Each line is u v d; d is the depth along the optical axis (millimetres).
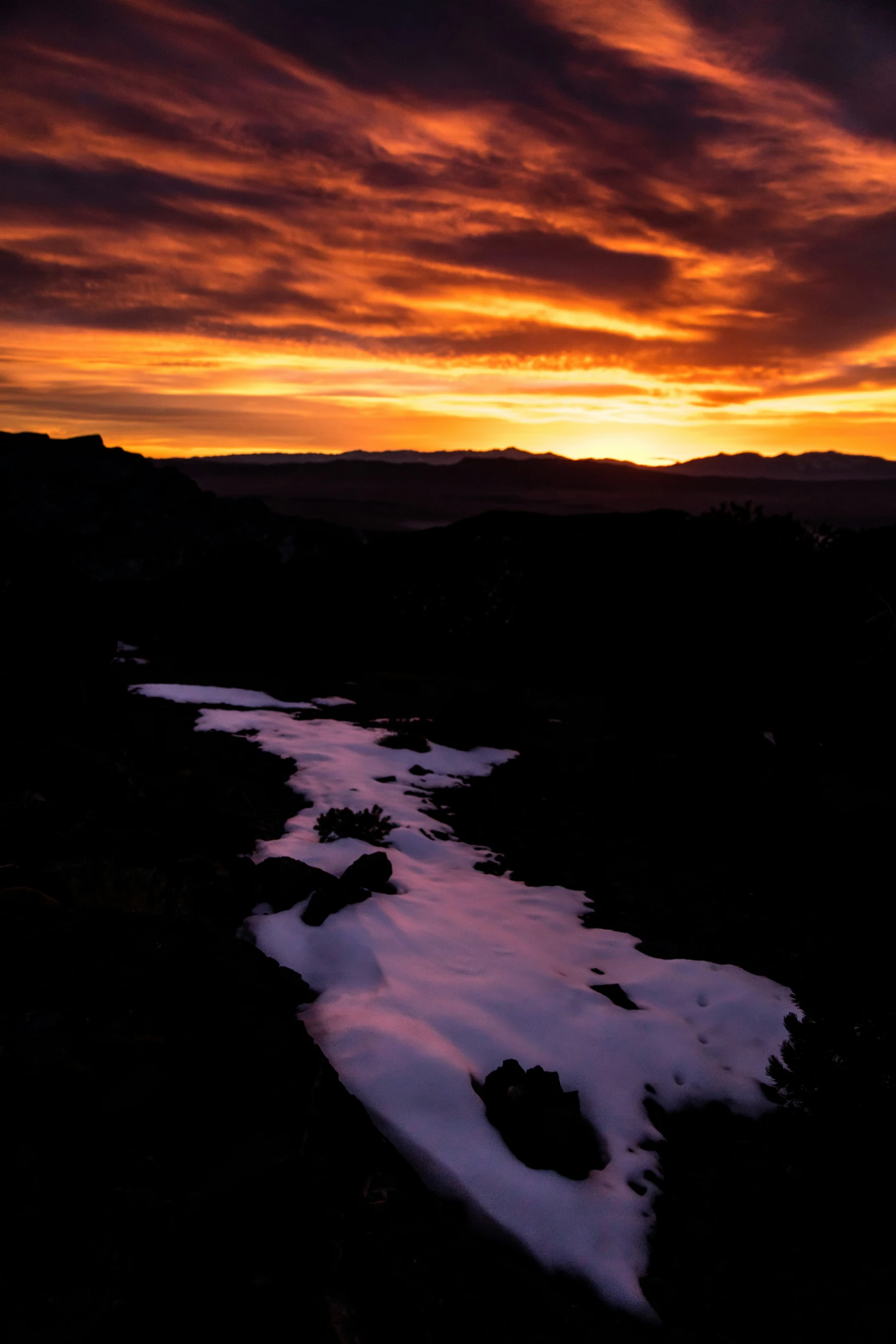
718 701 9914
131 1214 2617
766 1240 3818
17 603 9828
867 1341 3236
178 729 13180
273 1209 2668
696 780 11000
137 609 26172
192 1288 2381
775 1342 3256
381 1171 3422
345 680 20703
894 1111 3729
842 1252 3719
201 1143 3064
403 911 6531
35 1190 2645
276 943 5598
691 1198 4125
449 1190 3639
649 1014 5629
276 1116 3299
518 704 16953
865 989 3971
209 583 26109
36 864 5461
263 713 15641
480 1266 3227
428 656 23922
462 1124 4043
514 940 6613
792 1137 4184
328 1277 2578
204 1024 3752
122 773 7984
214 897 6008
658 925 7477
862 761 10500
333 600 25688
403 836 8922
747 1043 5512
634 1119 4602
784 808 10078
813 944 7074
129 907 5109
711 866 8992
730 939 7215
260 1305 2379
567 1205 3768
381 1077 4141
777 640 9531
